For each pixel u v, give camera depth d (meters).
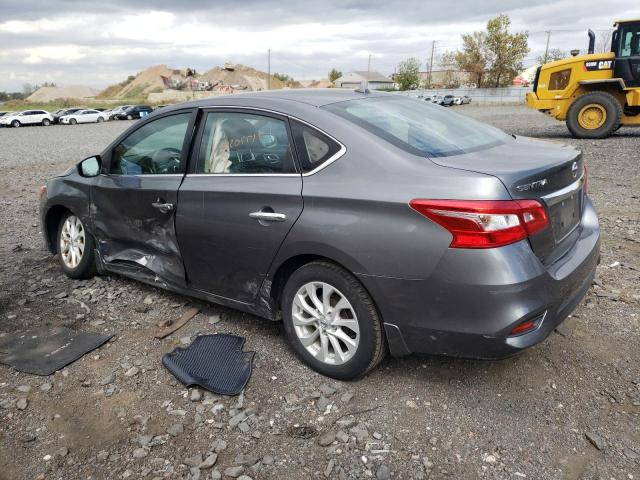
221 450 2.68
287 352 3.56
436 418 2.84
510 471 2.47
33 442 2.79
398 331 2.88
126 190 4.14
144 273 4.30
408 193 2.74
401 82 78.12
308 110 3.27
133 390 3.20
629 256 5.04
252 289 3.50
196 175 3.72
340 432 2.76
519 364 3.29
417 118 3.52
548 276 2.71
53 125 46.78
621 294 4.17
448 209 2.61
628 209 6.79
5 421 2.96
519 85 65.50
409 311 2.81
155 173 4.02
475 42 68.88
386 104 3.64
